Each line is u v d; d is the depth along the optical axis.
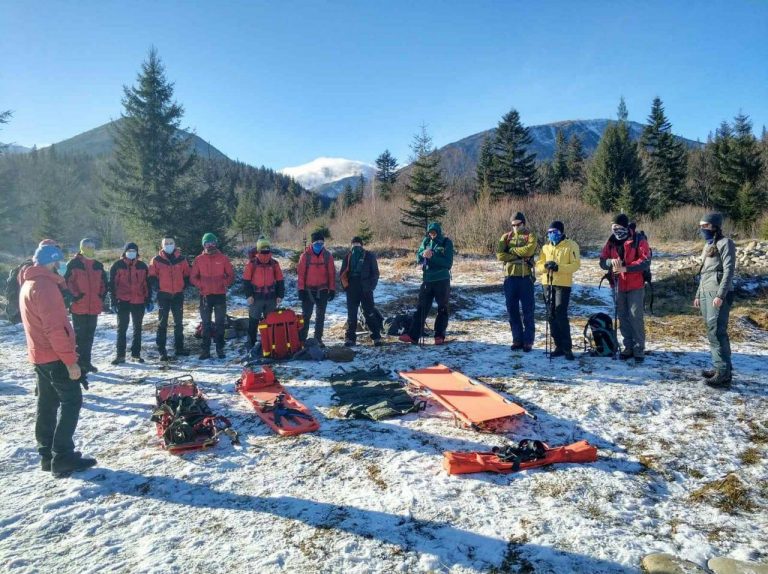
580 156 56.69
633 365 6.57
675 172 39.78
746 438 4.48
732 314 9.69
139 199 16.86
